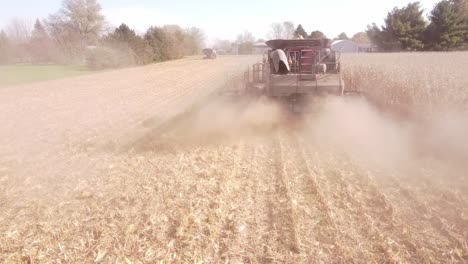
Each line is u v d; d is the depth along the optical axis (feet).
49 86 83.41
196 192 20.51
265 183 21.77
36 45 210.18
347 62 75.92
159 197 20.08
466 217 17.11
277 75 34.94
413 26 194.70
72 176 24.38
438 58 86.38
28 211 19.25
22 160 28.45
